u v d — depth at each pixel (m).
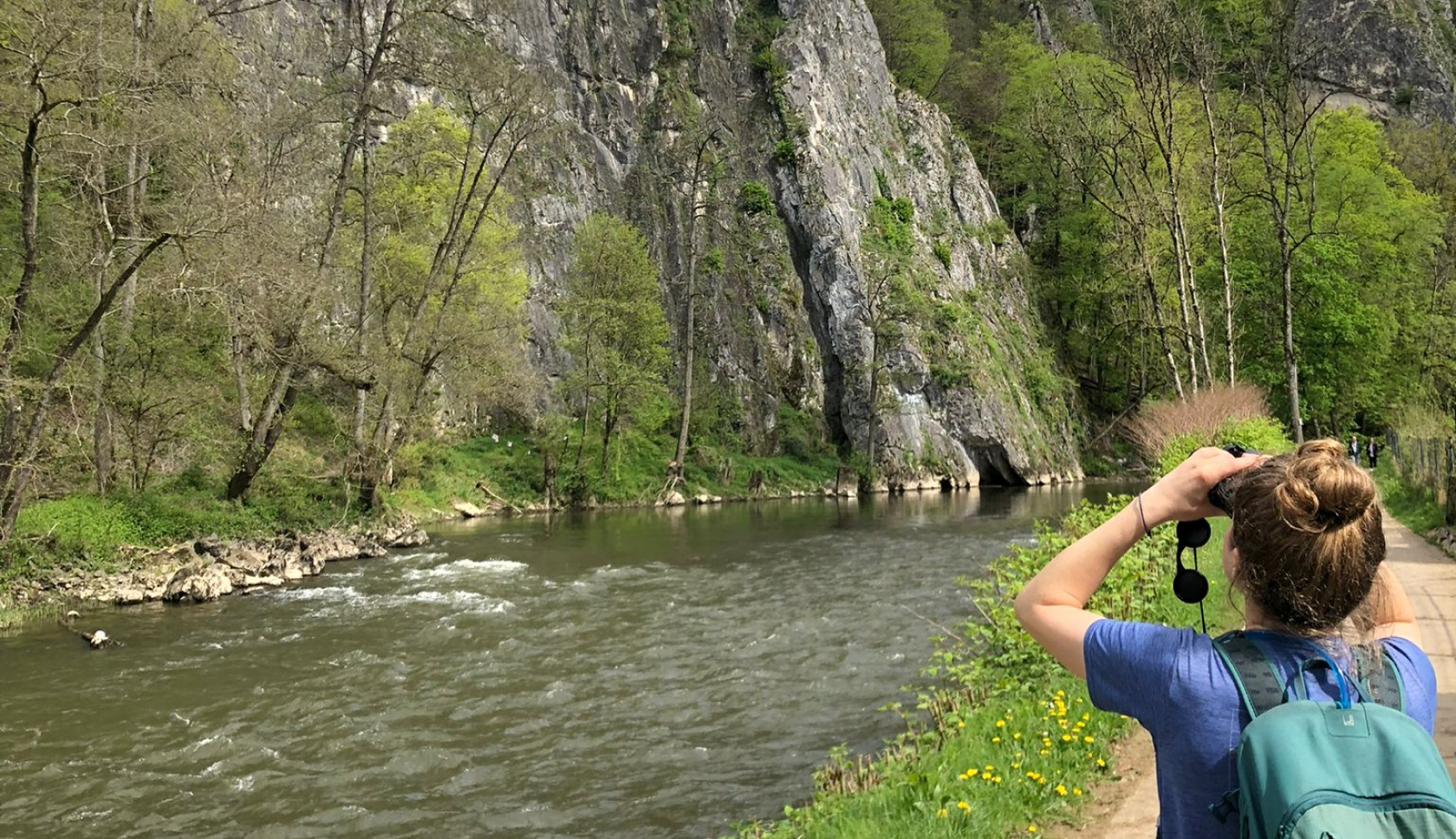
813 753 8.31
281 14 34.81
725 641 12.66
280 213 23.20
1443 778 1.30
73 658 11.91
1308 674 1.49
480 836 6.86
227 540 19.23
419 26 26.50
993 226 59.16
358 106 24.89
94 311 16.06
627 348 39.66
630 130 48.69
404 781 7.89
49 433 18.50
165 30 20.72
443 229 32.44
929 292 49.94
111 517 17.70
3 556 15.37
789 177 49.66
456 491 32.25
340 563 20.36
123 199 19.94
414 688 10.55
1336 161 36.72
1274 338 32.84
